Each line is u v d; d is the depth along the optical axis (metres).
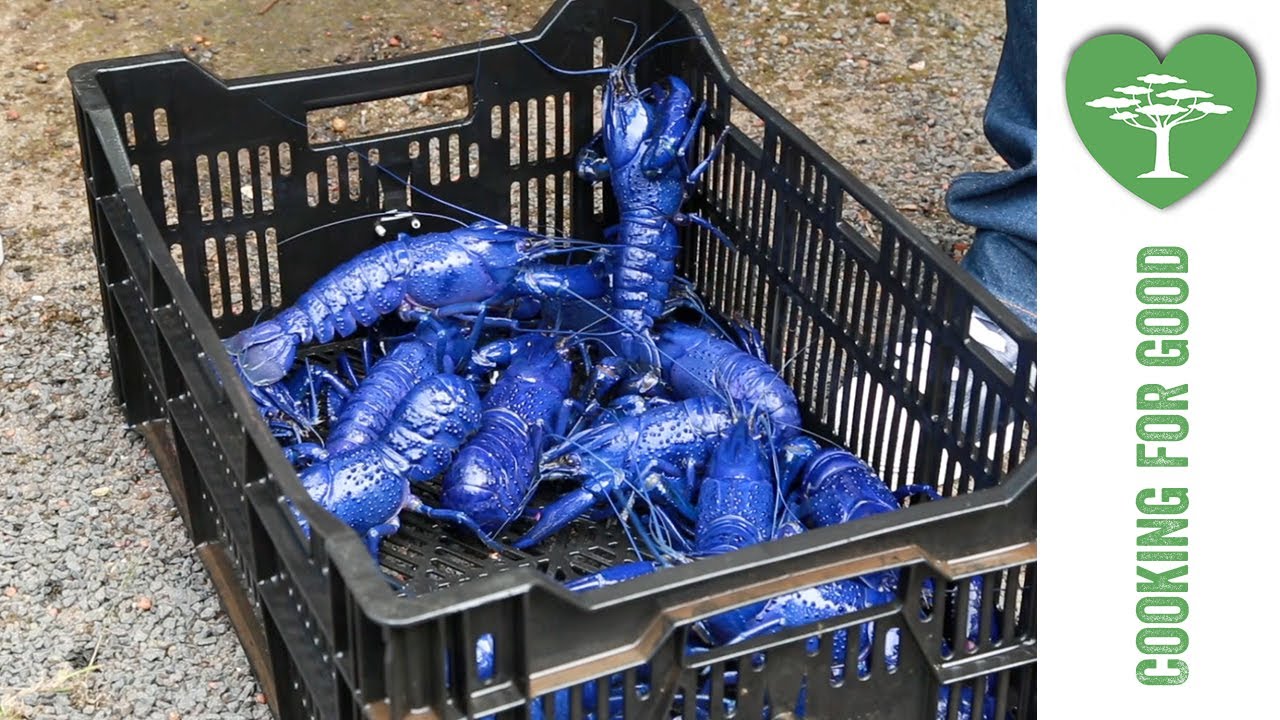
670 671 2.03
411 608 1.81
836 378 3.10
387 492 2.79
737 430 2.94
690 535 3.00
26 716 2.66
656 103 3.34
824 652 2.16
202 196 4.05
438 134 3.34
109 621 2.85
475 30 4.95
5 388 3.38
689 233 3.49
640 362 3.29
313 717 2.40
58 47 4.71
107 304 3.14
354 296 3.21
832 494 2.87
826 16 5.12
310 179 3.96
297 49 4.79
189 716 2.68
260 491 2.26
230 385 2.22
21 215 3.99
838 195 2.94
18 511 3.07
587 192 3.55
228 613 2.76
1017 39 3.56
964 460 2.74
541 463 3.00
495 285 3.31
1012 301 3.57
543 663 1.92
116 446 3.25
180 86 3.05
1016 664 2.26
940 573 2.12
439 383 2.90
